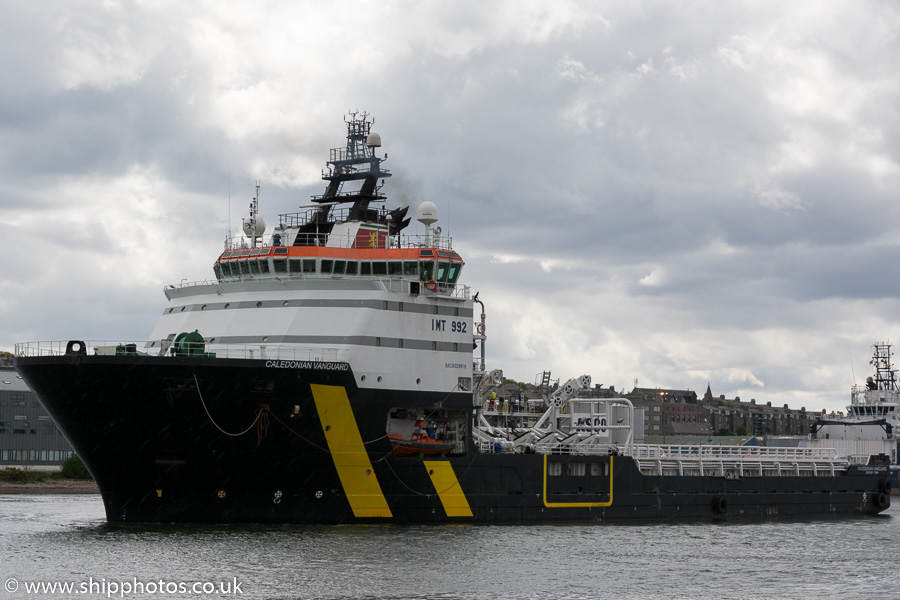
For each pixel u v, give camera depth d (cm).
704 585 4775
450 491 6009
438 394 6031
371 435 5778
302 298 5916
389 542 5347
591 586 4622
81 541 5197
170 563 4719
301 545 5156
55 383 5303
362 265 6031
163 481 5541
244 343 5894
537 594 4419
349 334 5778
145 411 5319
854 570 5303
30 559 4831
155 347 6188
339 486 5728
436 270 6088
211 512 5622
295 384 5497
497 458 6175
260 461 5553
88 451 5488
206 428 5412
